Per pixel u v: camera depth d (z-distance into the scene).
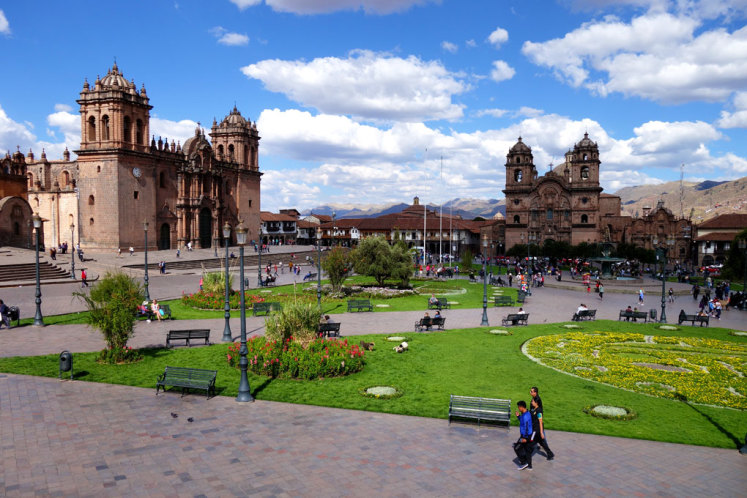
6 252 65.06
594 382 23.28
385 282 65.94
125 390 20.78
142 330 32.94
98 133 78.31
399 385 22.14
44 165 89.06
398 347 27.88
